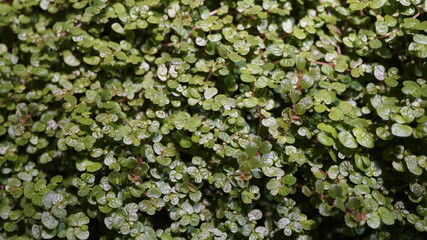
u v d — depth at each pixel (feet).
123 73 1.51
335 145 1.39
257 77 1.43
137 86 1.47
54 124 1.45
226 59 1.44
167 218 1.45
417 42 1.40
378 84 1.45
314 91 1.42
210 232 1.39
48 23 1.54
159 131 1.43
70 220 1.39
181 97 1.46
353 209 1.33
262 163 1.38
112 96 1.45
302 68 1.43
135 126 1.43
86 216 1.39
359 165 1.38
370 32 1.44
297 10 1.52
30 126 1.47
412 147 1.39
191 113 1.47
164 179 1.41
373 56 1.47
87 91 1.45
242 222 1.39
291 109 1.40
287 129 1.40
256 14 1.48
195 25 1.47
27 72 1.49
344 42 1.44
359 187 1.37
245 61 1.46
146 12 1.47
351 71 1.43
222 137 1.40
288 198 1.41
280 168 1.41
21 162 1.45
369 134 1.40
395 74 1.42
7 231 1.42
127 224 1.38
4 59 1.51
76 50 1.51
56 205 1.38
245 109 1.44
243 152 1.38
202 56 1.47
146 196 1.41
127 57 1.47
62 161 1.47
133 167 1.40
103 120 1.41
